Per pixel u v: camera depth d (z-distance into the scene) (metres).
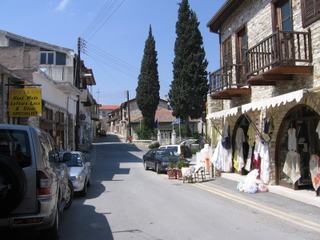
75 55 24.94
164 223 6.41
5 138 4.60
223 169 13.87
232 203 8.42
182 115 36.12
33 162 4.50
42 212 4.42
